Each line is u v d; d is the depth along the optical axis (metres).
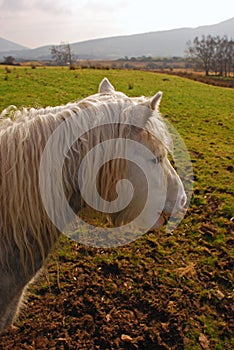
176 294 3.84
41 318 3.49
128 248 4.64
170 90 19.59
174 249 4.69
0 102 12.30
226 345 3.28
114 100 2.06
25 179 1.91
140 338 3.30
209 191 6.28
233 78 45.59
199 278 4.12
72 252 4.48
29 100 12.99
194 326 3.45
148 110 1.95
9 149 1.91
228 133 10.97
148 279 4.09
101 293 3.84
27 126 1.96
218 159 8.04
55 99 13.71
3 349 3.18
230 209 5.64
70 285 3.93
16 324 3.40
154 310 3.63
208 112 14.37
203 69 56.84
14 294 2.21
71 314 3.56
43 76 19.78
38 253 2.11
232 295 3.86
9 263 2.05
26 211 1.94
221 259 4.46
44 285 3.87
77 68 27.75
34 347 3.22
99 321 3.48
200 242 4.84
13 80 17.23
